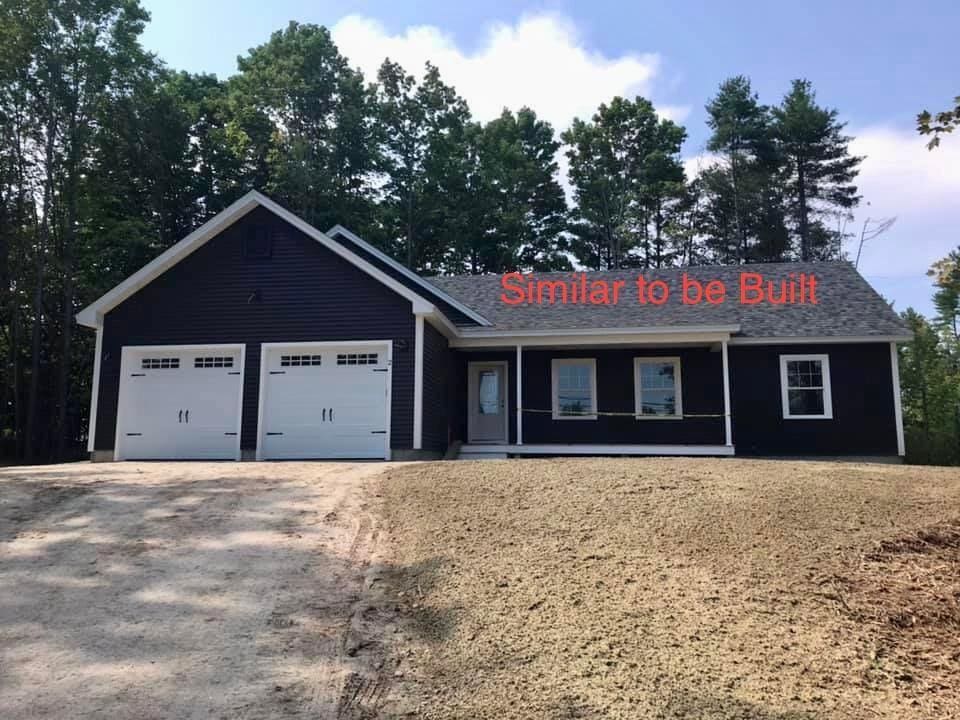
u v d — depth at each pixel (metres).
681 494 9.20
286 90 40.59
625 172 50.75
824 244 47.69
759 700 5.09
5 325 28.98
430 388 17.16
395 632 5.95
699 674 5.36
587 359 20.00
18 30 26.50
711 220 49.91
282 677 5.27
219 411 16.52
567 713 4.88
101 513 9.17
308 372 16.48
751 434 18.81
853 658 5.70
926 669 5.65
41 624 6.11
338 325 16.47
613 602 6.41
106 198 30.81
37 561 7.52
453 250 44.59
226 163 39.28
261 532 8.28
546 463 11.37
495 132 48.47
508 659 5.53
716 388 19.25
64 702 4.91
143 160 31.86
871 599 6.60
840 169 48.12
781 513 8.45
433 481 10.20
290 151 39.12
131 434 16.69
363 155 42.88
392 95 44.69
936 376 33.84
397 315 16.36
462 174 44.44
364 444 16.03
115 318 17.14
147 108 31.69
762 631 6.00
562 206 51.16
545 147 51.75
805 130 47.81
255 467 12.60
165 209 34.78
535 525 8.21
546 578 6.86
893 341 18.41
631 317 19.70
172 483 10.80
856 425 18.39
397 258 43.53
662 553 7.40
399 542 7.84
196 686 5.13
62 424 27.34
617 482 9.79
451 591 6.62
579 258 50.62
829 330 18.62
